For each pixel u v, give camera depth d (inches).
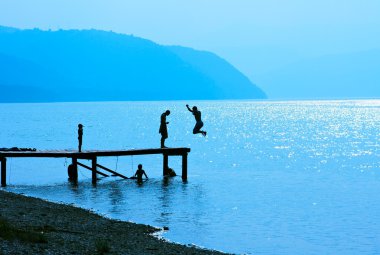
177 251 1000.9
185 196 1847.9
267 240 1248.8
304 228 1376.7
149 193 1897.1
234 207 1647.4
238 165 3026.6
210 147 4402.1
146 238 1121.4
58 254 837.8
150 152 2194.9
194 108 1706.4
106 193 1888.5
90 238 1031.6
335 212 1603.1
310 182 2303.2
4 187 2047.2
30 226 1099.3
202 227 1353.3
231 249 1157.7
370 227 1397.6
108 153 2133.4
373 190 2066.9
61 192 1908.2
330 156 3656.5
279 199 1828.2
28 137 5344.5
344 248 1192.8
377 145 4650.6
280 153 3860.7
